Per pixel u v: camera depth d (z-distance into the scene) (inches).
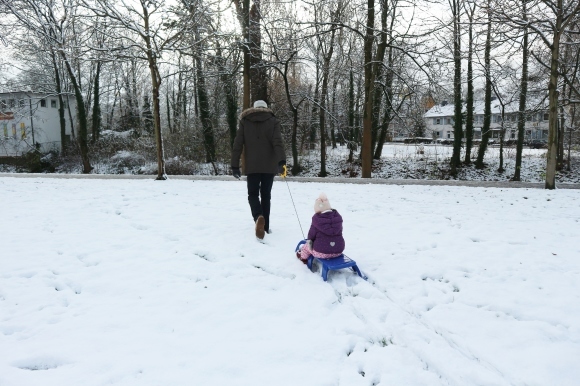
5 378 102.1
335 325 130.3
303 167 1036.5
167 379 101.4
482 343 119.8
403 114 914.1
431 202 332.2
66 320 133.0
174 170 868.0
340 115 1103.6
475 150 1243.2
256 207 225.8
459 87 947.3
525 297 149.9
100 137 1210.6
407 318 135.3
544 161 1072.8
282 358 111.1
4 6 695.1
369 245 212.2
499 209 303.1
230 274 176.1
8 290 157.1
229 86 869.2
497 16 448.8
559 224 255.4
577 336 123.4
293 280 168.4
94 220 267.6
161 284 163.5
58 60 1107.9
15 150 1327.5
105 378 101.8
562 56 617.9
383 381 102.6
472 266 181.9
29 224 256.2
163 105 1779.0
